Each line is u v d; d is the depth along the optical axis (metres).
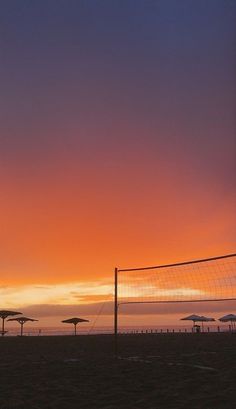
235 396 5.71
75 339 26.67
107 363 10.36
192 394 6.00
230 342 19.42
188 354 12.67
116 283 12.30
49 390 6.61
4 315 33.69
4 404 5.64
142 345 17.91
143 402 5.54
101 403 5.59
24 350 16.11
